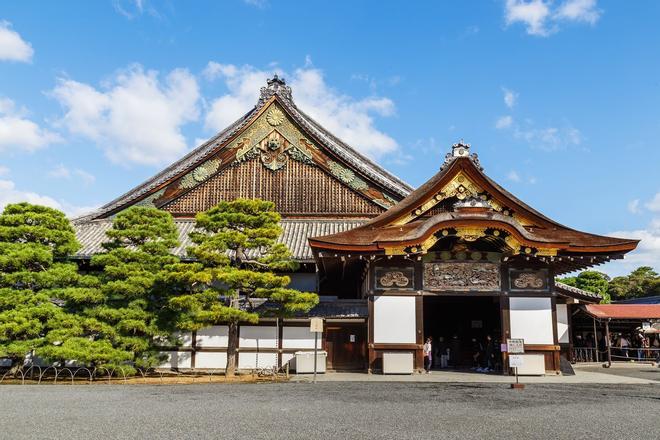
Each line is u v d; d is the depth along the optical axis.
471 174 26.53
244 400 16.94
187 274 23.02
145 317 23.98
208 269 23.70
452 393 18.78
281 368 27.50
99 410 14.91
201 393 18.80
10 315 22.58
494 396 18.06
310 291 30.80
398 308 26.03
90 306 24.20
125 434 11.70
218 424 12.79
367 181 35.53
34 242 24.64
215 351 28.03
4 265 23.39
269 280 23.66
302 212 35.44
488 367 27.34
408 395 18.20
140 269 24.62
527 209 26.56
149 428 12.31
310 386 20.95
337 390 19.61
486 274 26.33
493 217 24.66
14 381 23.53
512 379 23.42
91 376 24.00
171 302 23.31
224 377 24.69
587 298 31.70
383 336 25.83
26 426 12.58
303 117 39.75
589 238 26.05
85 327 23.75
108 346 22.97
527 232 24.81
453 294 26.12
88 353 22.30
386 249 25.03
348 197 35.62
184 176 36.31
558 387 20.80
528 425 12.94
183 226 35.00
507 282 26.23
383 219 26.77
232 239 23.92
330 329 28.28
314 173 36.06
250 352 27.94
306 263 29.98
